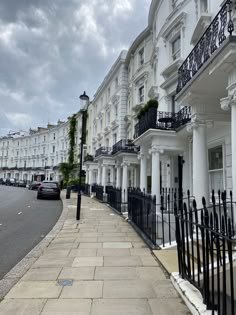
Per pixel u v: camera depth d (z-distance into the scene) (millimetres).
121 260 5484
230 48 4305
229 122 7383
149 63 19219
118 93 25109
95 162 31688
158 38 15695
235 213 4898
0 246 6953
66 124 54750
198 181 6676
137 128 13758
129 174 22891
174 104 13492
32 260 5508
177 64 12625
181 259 4191
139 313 3254
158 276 4551
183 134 10953
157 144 11227
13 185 54625
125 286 4109
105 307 3406
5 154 78750
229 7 4703
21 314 3223
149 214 7348
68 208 15625
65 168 39750
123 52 24578
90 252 6121
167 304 3504
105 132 29062
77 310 3324
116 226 9656
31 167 67625
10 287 4094
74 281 4320
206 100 6699
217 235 2902
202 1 11297
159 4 15867
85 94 13102
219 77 5418
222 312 3002
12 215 12594
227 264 3693
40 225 10125
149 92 16250
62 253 6047
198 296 3428
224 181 8773
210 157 9977
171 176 13484
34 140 69562
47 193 22531
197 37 10695
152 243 6574
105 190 19938
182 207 4258
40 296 3744
